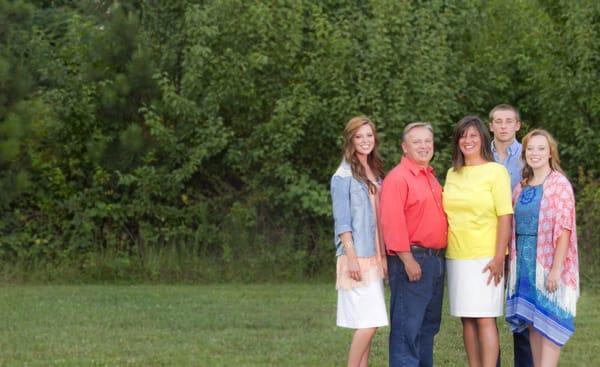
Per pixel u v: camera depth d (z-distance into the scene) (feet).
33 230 56.03
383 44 53.26
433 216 26.55
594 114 54.03
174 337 36.63
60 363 31.55
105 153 54.70
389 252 26.84
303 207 54.19
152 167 54.80
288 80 55.06
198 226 56.03
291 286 52.39
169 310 43.27
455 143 26.96
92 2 60.70
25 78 53.83
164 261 55.16
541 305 26.25
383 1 53.78
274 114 54.34
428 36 54.44
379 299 27.09
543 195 26.40
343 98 53.26
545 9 57.06
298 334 37.45
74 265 55.42
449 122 54.65
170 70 56.24
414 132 26.81
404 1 53.88
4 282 54.13
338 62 53.67
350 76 54.19
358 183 27.12
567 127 55.11
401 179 26.50
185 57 54.08
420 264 26.55
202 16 53.62
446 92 54.24
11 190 53.42
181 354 33.27
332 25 54.34
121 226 56.54
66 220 56.29
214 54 53.88
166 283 54.70
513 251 26.91
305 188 54.34
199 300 46.50
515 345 28.43
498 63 57.72
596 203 52.70
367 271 26.94
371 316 26.84
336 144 54.95
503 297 27.30
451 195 26.71
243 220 55.31
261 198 55.47
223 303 45.55
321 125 54.49
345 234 26.89
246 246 55.42
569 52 54.34
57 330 38.04
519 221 26.81
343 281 27.02
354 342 27.17
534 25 57.00
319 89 54.54
